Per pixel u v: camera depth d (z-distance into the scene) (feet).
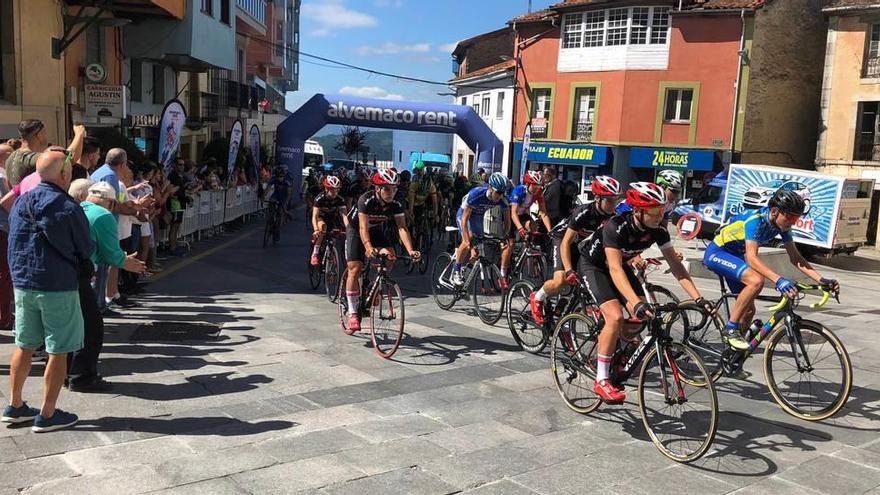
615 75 94.84
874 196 76.54
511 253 26.99
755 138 88.38
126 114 48.44
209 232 52.19
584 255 15.89
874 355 23.12
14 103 38.14
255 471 12.57
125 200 24.08
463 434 14.87
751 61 86.69
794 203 16.52
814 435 15.40
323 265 29.63
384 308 21.30
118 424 14.56
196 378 17.92
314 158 148.05
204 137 84.89
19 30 38.27
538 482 12.64
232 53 74.43
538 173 27.84
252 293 30.50
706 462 13.76
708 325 19.38
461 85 131.95
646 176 95.76
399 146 180.55
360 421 15.39
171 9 53.78
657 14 91.71
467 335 24.03
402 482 12.40
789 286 16.08
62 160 13.85
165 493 11.57
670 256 15.05
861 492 12.66
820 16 88.12
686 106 92.07
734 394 18.24
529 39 96.17
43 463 12.51
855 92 77.61
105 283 23.84
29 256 13.42
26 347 13.80
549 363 20.75
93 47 51.55
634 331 15.67
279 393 17.04
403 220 21.83
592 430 15.35
